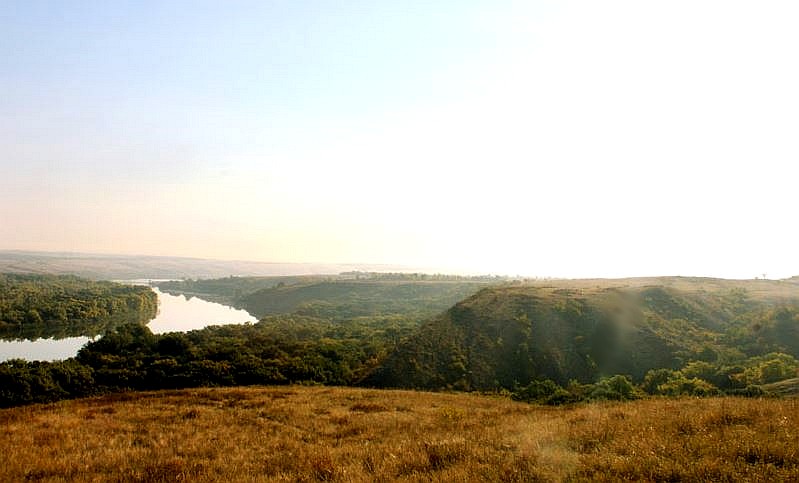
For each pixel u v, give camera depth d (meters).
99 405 25.55
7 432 16.64
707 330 84.38
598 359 71.88
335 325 140.50
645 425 12.43
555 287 107.31
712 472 7.85
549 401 37.56
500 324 82.56
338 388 39.38
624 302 91.38
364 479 8.99
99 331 149.75
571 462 9.09
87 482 10.26
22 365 63.59
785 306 81.44
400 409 25.22
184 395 29.95
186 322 180.75
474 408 26.39
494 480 8.22
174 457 12.55
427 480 8.57
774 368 46.81
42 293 194.88
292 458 11.73
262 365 73.12
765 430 10.66
